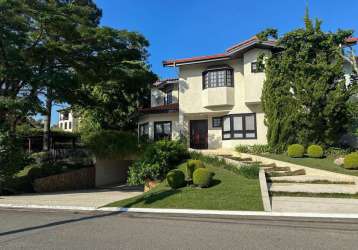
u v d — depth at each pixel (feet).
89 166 87.56
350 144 73.77
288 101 67.15
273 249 23.25
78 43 68.23
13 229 30.68
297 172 53.21
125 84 78.23
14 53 58.85
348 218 33.32
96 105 80.79
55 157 92.53
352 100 69.77
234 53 79.41
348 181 48.21
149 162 60.03
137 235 27.63
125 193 62.69
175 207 40.06
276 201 41.04
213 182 49.44
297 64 65.51
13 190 64.34
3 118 63.72
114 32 68.74
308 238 26.09
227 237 26.66
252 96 77.66
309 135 66.33
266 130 78.74
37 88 62.03
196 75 87.15
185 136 87.97
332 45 64.18
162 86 103.04
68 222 33.76
